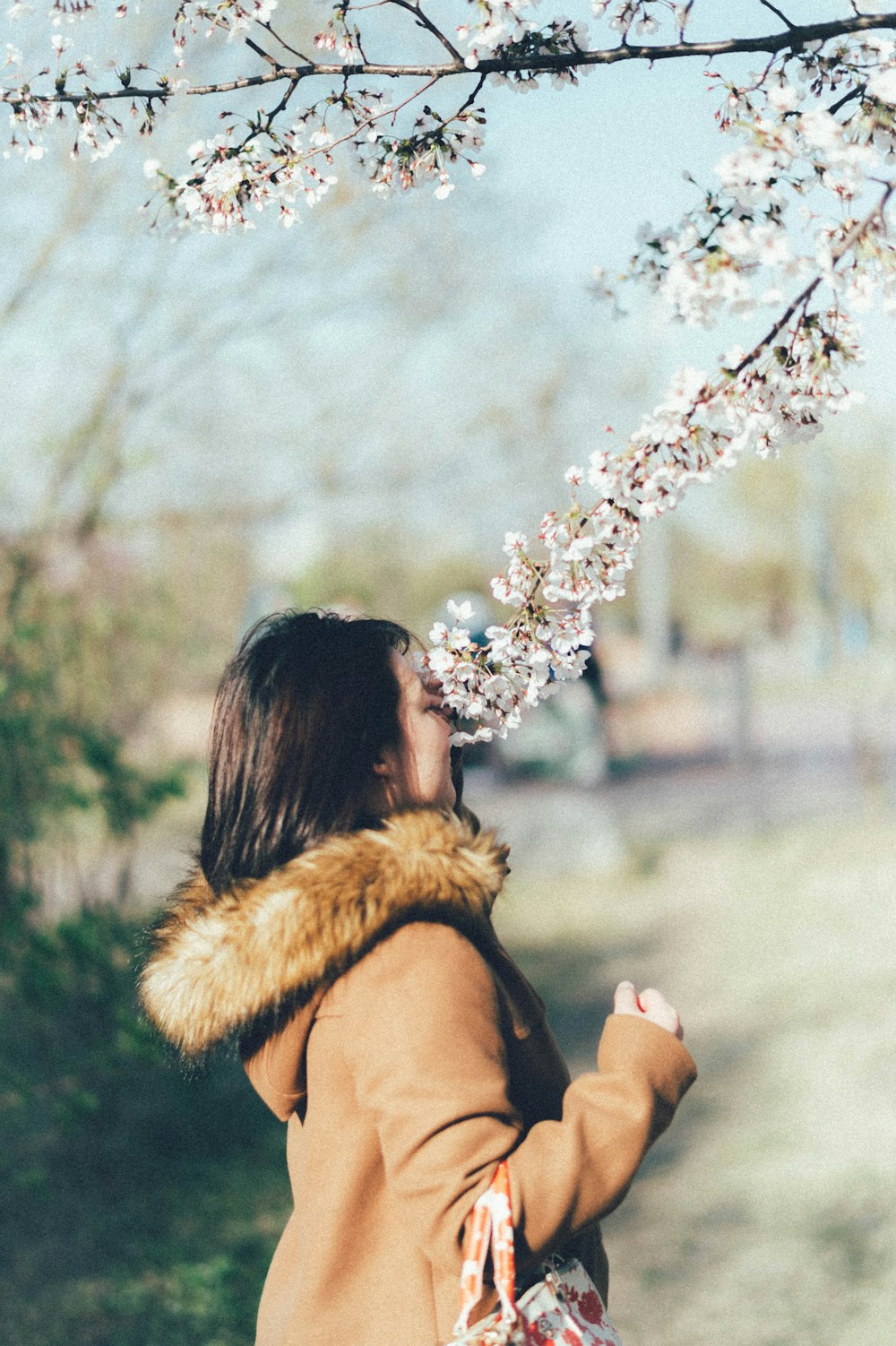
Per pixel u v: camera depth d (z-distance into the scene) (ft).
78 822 19.13
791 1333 12.45
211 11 5.10
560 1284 4.71
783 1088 19.35
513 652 4.83
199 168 5.10
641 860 37.52
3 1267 14.70
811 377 4.28
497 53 4.86
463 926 4.57
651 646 100.48
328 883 4.47
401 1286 4.52
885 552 69.56
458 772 5.79
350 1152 4.54
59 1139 17.40
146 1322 13.55
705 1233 15.26
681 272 3.92
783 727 70.44
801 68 4.59
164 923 5.15
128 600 20.99
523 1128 4.54
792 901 31.07
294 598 31.50
